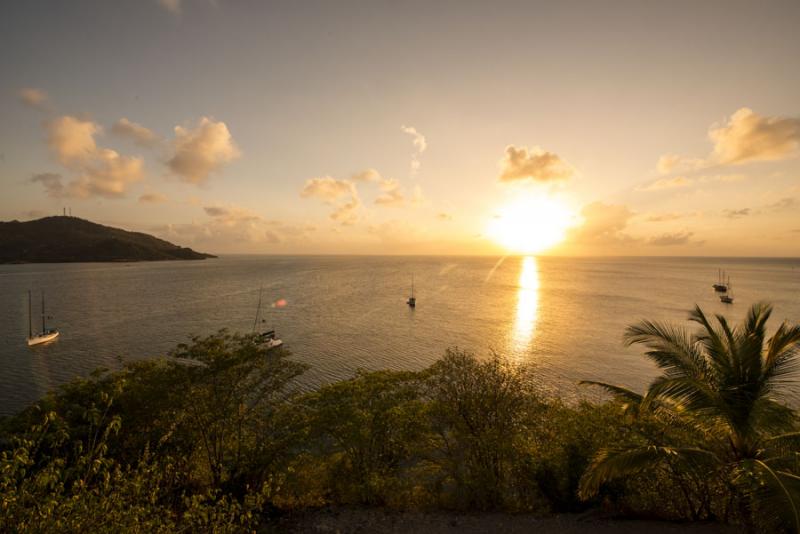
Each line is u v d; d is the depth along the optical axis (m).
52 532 5.78
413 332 69.69
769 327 66.88
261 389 18.92
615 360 51.47
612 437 14.79
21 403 38.56
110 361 51.41
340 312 91.56
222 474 16.81
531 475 15.26
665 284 168.62
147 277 194.38
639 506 13.58
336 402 18.36
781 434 10.45
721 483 12.09
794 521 8.16
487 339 63.94
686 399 10.58
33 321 77.94
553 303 107.25
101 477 7.61
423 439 17.80
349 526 14.05
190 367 17.23
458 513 14.62
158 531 7.45
